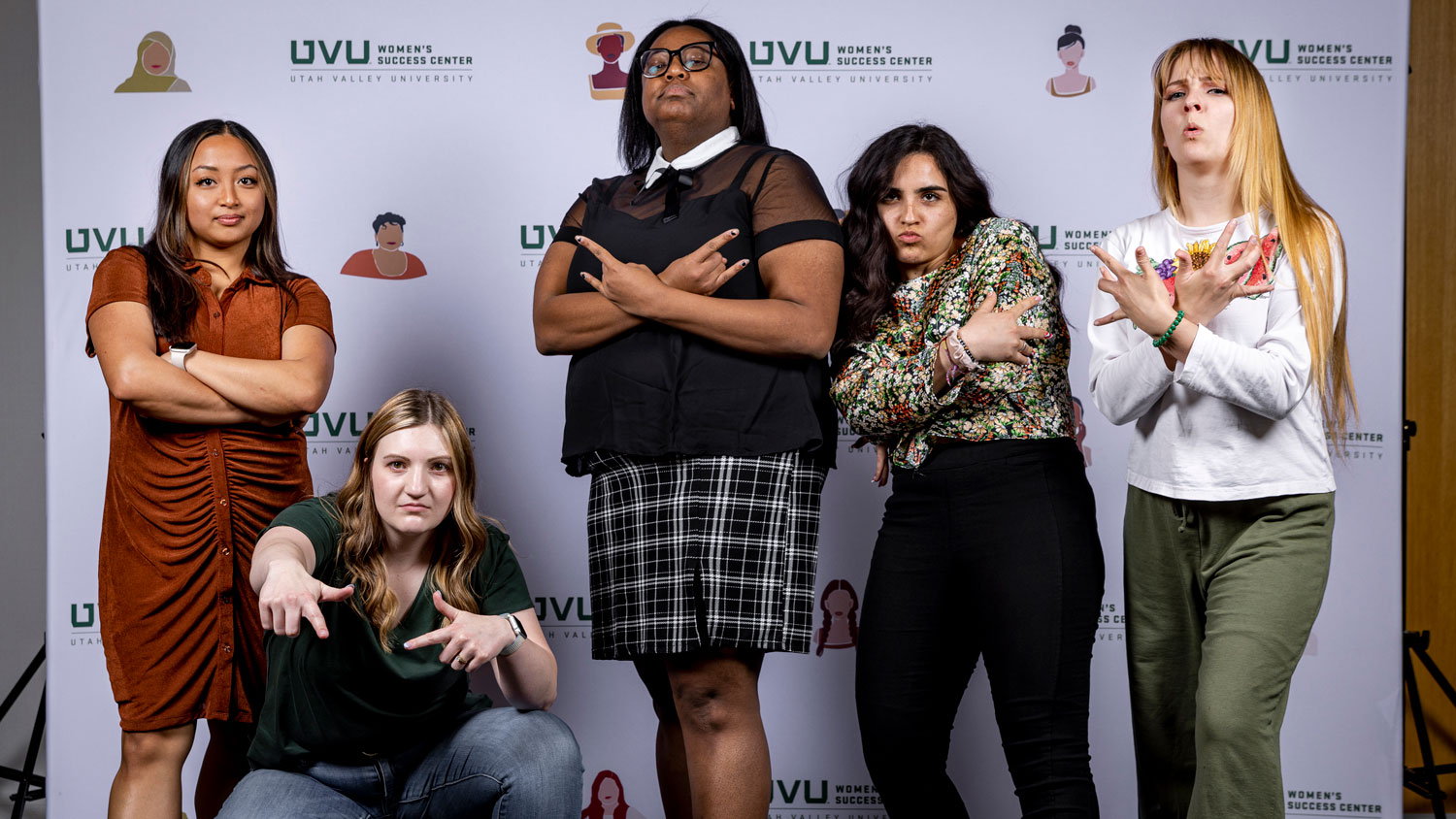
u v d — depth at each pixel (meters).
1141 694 2.07
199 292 2.27
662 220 2.15
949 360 1.86
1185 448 1.96
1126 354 2.01
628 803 2.72
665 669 2.29
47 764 2.66
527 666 1.93
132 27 2.68
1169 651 2.04
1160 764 2.10
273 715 1.89
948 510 1.97
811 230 2.09
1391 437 2.57
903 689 2.00
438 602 1.84
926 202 2.05
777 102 2.67
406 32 2.69
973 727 2.71
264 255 2.37
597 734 2.73
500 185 2.71
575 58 2.69
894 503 2.07
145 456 2.21
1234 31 2.61
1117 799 2.68
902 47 2.66
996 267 1.95
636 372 2.09
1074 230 2.65
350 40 2.69
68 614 2.67
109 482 2.27
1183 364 1.85
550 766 1.91
